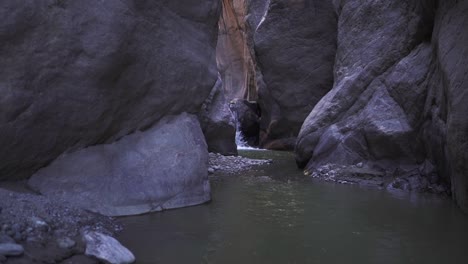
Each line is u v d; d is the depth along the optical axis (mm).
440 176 9195
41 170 6277
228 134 16188
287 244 5293
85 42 6262
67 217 5324
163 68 7676
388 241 5488
